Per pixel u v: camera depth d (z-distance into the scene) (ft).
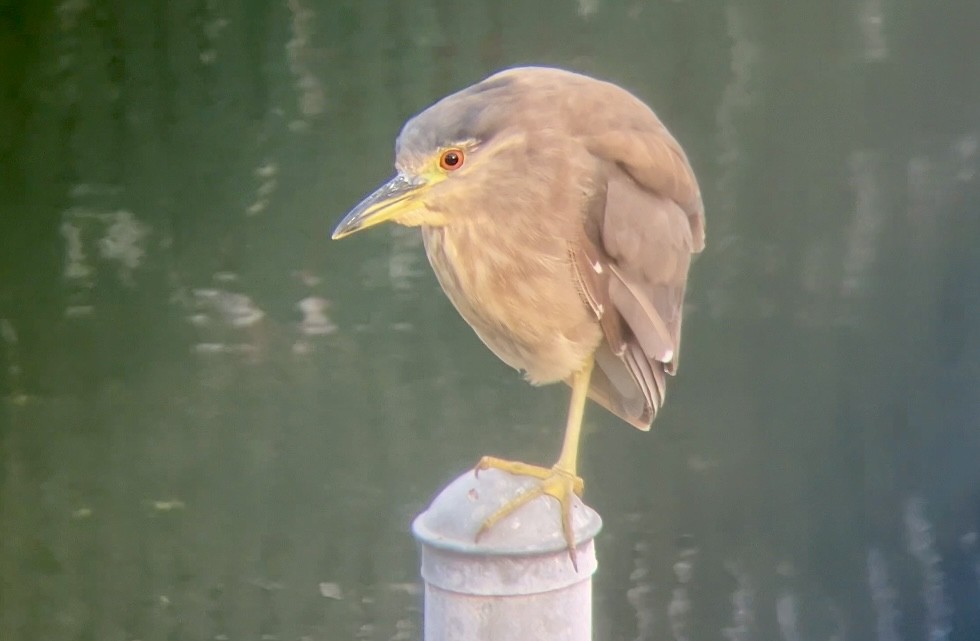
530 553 8.64
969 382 19.51
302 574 20.18
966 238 19.29
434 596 8.93
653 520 19.71
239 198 19.52
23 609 20.72
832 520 19.74
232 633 20.40
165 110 19.47
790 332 19.43
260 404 19.88
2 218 19.80
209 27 19.20
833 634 19.90
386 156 19.19
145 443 20.15
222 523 20.21
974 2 18.70
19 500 20.39
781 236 19.22
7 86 19.48
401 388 19.62
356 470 19.85
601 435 19.48
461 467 19.65
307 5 18.99
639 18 18.80
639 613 19.86
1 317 20.01
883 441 19.61
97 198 19.70
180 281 19.76
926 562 19.77
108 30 19.33
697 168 19.04
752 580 19.83
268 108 19.29
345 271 19.43
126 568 20.49
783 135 19.04
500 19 18.84
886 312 19.39
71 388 20.10
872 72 18.92
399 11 18.90
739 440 19.57
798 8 18.76
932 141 19.11
